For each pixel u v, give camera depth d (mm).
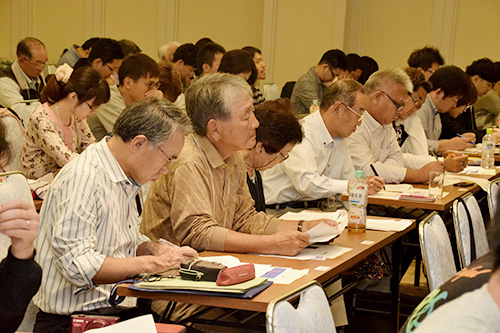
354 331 3811
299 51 8734
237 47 9398
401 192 3973
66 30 9680
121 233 2438
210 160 2766
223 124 2727
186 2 9492
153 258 2256
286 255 2539
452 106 5902
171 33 9484
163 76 5105
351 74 7688
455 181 4422
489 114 7742
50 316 2334
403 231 3082
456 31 8578
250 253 2566
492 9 8398
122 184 2391
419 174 4406
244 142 2754
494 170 5020
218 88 2727
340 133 3965
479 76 7324
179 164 2719
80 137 4449
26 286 1660
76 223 2227
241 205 3000
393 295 3393
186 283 2051
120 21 9609
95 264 2199
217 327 2502
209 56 6531
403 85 4484
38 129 3967
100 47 5785
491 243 1091
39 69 6410
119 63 5852
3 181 2156
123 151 2359
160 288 2023
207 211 2670
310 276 2252
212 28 9469
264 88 8008
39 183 3447
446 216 4582
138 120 2324
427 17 8688
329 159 4039
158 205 2791
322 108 3971
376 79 4520
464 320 1031
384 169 4414
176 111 2371
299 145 3869
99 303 2332
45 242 2318
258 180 3352
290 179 3893
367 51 8969
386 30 8867
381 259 3850
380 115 4527
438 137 6168
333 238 2605
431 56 7051
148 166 2385
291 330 1458
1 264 1671
